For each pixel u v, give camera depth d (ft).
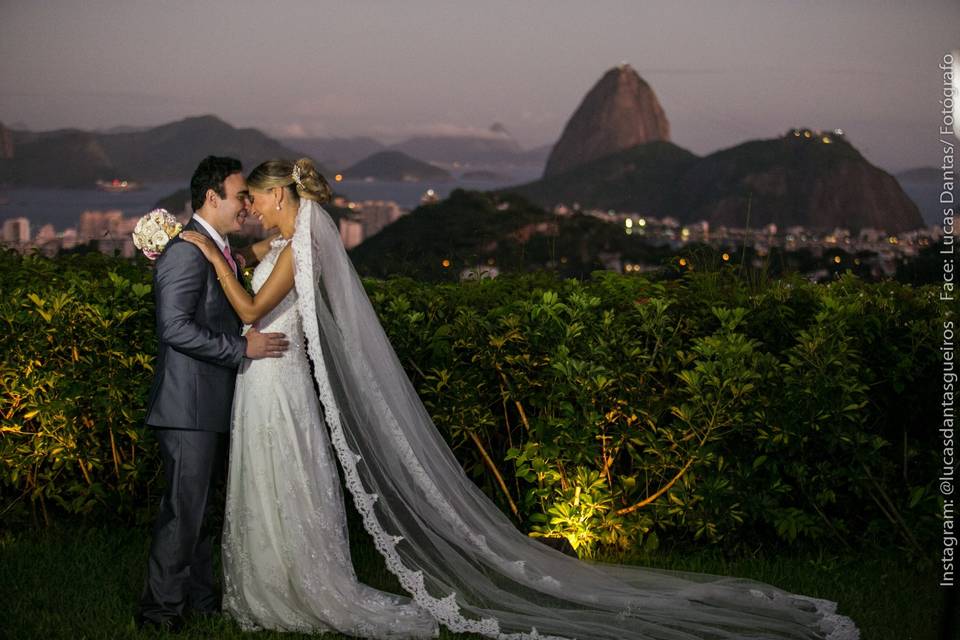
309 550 11.48
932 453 14.71
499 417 15.44
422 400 15.16
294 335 11.89
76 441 15.11
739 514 14.20
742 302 15.84
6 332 14.76
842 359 13.98
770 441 14.07
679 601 12.13
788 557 14.88
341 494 12.01
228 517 11.75
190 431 11.43
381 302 15.71
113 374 14.94
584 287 16.60
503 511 15.33
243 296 11.45
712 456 13.98
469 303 15.89
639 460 14.52
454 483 12.64
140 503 15.92
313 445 11.71
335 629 11.51
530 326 14.69
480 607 11.94
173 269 11.21
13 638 11.16
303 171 11.82
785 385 14.08
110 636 11.28
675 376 15.01
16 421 15.31
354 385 11.92
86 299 15.20
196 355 11.16
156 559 11.48
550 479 14.66
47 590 12.75
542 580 12.26
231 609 11.77
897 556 14.52
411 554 11.98
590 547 14.55
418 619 11.55
